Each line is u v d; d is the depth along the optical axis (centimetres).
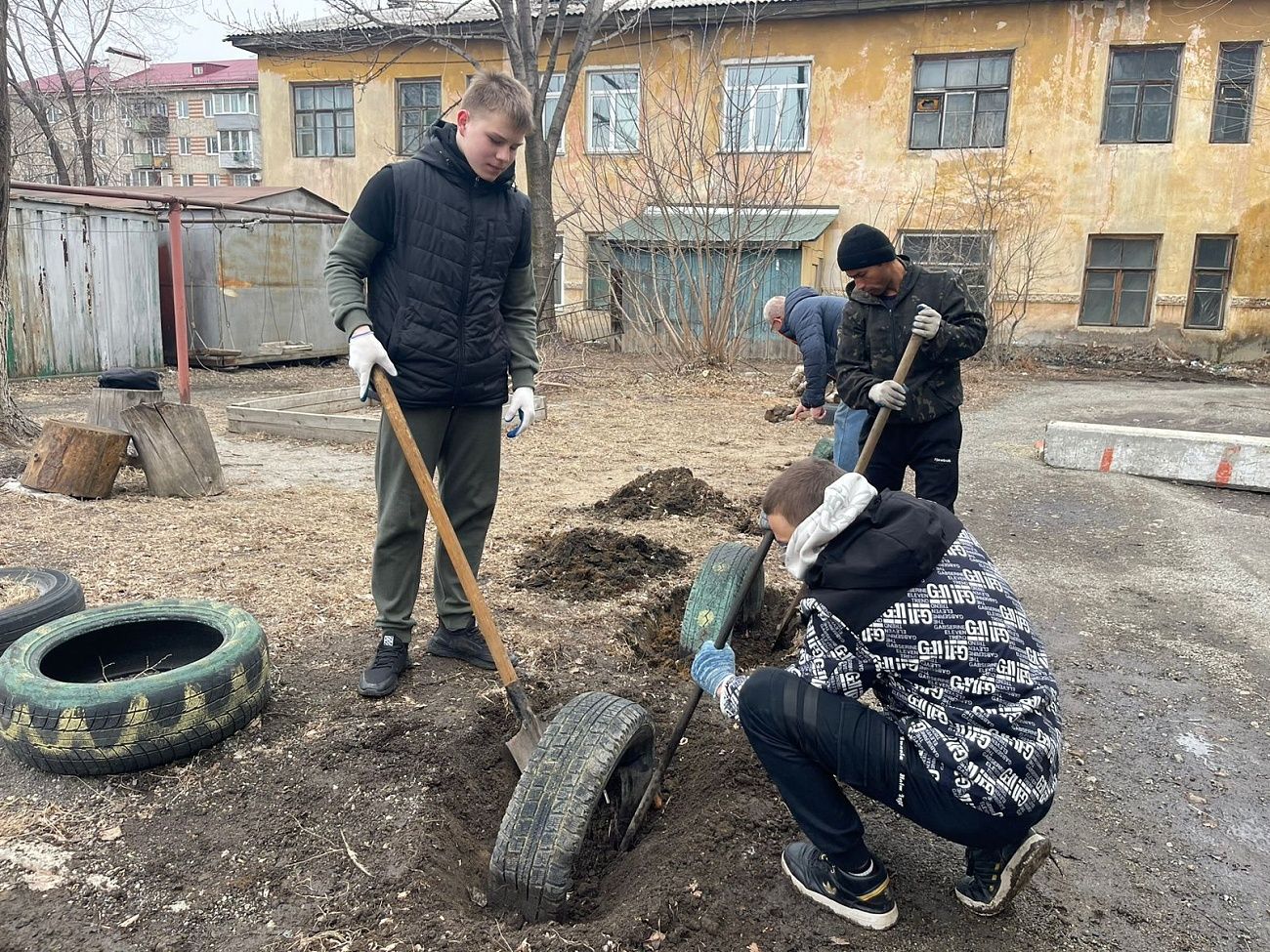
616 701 268
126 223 1422
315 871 249
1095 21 1767
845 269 417
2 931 227
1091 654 433
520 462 806
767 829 271
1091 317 1872
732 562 424
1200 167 1769
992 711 213
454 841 271
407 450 296
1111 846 283
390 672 347
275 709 332
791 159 1827
